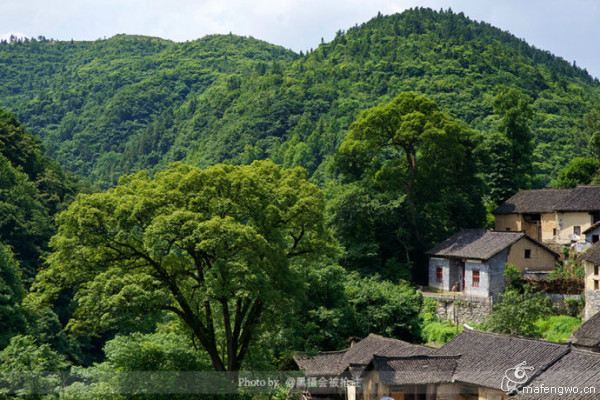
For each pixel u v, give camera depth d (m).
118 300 40.66
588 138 125.50
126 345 44.34
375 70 180.00
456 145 74.94
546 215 78.75
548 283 62.16
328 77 187.38
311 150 140.62
